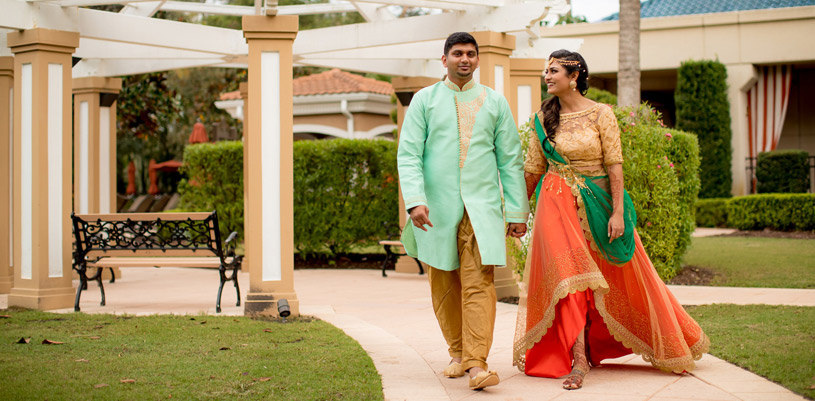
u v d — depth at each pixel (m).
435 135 4.01
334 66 10.17
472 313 3.86
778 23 18.92
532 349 4.20
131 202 30.73
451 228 3.92
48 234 6.91
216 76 24.09
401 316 6.53
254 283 6.33
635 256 4.19
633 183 7.80
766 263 10.10
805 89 21.22
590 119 4.17
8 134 8.34
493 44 7.31
